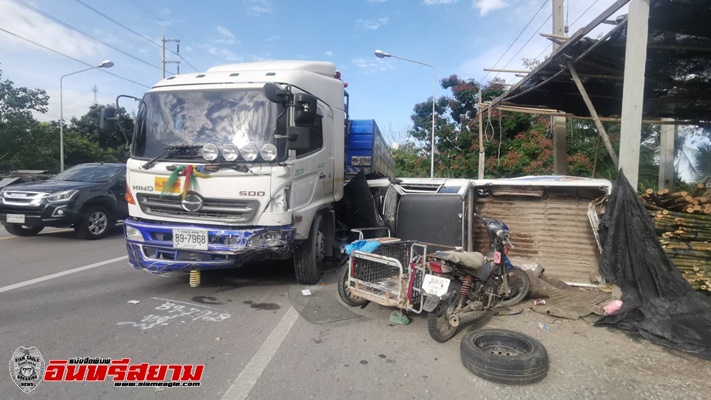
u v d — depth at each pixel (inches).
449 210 241.3
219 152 201.0
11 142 1195.9
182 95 217.9
